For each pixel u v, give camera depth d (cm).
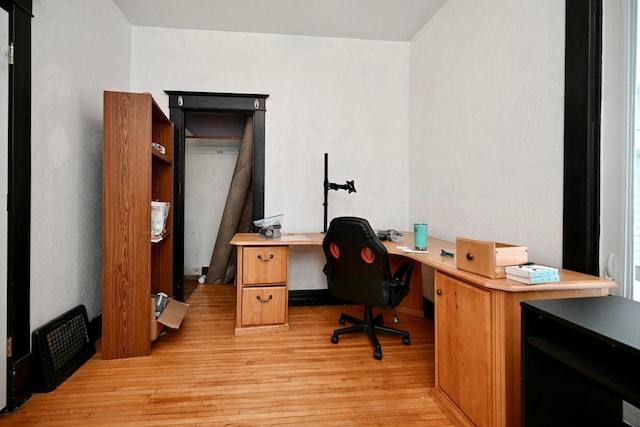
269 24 272
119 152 186
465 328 129
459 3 222
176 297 278
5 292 140
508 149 175
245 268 221
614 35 124
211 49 280
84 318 194
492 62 188
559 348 93
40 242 161
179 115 277
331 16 260
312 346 204
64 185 181
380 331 212
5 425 129
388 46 302
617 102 123
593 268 130
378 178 302
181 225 279
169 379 164
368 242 180
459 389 133
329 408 142
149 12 254
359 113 299
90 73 208
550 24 148
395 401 148
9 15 142
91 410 139
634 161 119
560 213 143
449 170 235
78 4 193
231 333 224
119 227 186
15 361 141
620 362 85
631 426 114
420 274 264
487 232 192
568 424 105
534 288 108
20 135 147
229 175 416
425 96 272
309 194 293
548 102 149
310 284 295
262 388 157
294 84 290
